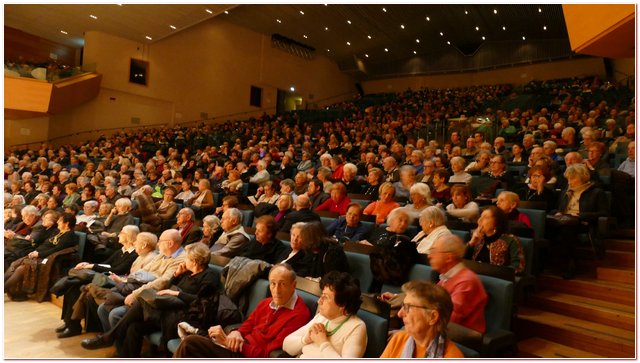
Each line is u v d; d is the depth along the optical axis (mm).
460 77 18156
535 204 3133
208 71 14531
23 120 11141
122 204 4527
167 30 12250
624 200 3230
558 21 13875
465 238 2633
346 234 3076
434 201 3490
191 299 2365
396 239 2350
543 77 16516
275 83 16516
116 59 12531
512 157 5344
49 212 4309
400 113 12617
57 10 11070
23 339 2842
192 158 8172
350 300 1747
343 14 13914
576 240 2803
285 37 16359
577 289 2590
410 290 1496
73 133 11852
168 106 13695
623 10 3924
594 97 9352
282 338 1910
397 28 15102
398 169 4730
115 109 12586
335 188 3842
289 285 1979
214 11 11164
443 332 1460
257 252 2863
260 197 4809
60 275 3820
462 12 13641
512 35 16078
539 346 2154
